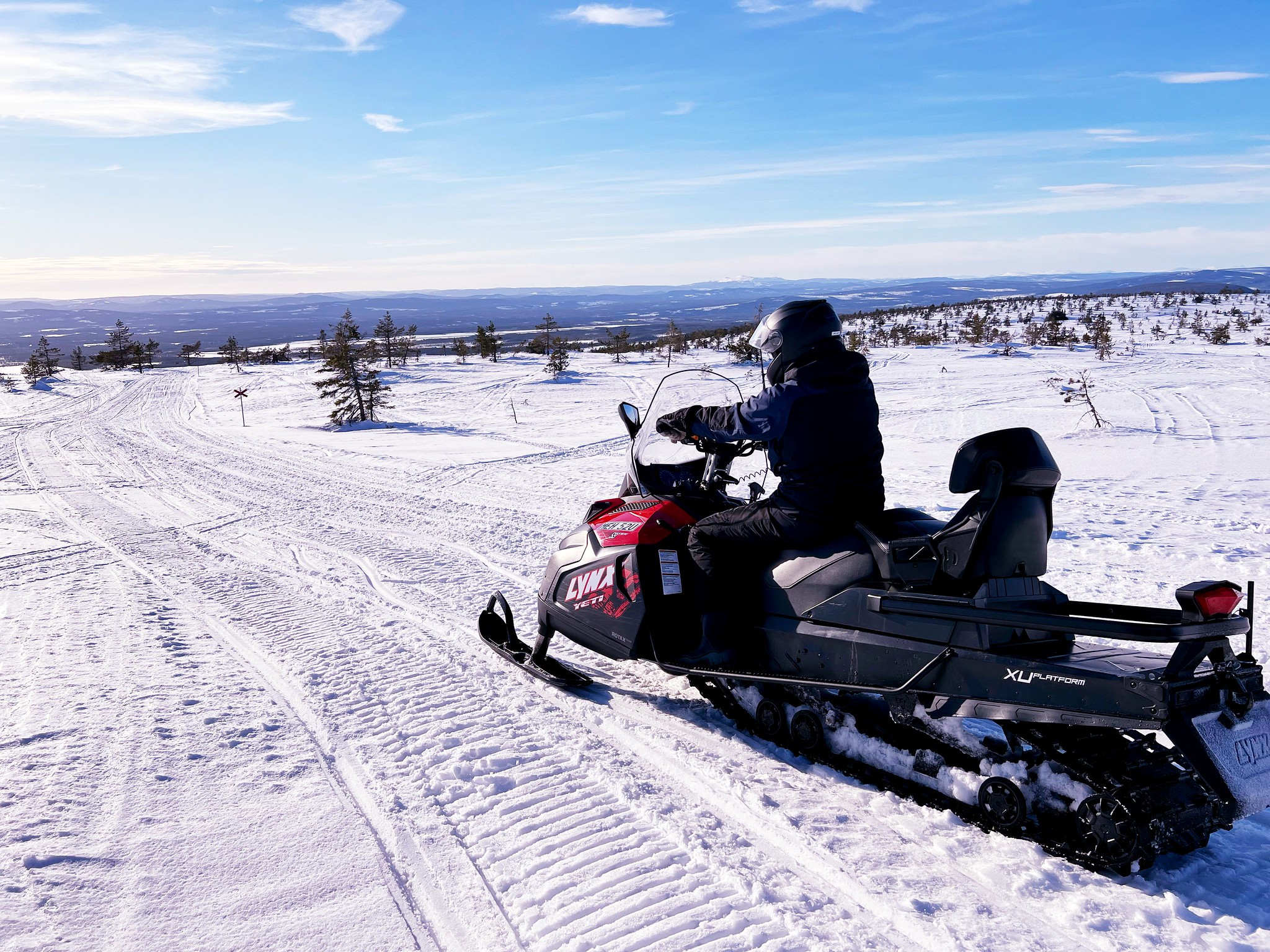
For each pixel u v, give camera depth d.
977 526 2.79
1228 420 18.09
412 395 35.34
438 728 3.73
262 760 3.40
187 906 2.37
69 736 3.59
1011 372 34.28
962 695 2.82
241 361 73.25
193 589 6.63
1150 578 6.18
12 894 2.39
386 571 7.16
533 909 2.39
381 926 2.31
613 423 23.97
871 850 2.67
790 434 3.27
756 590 3.59
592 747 3.53
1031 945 2.19
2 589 6.64
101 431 26.95
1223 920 2.28
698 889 2.49
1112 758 2.61
